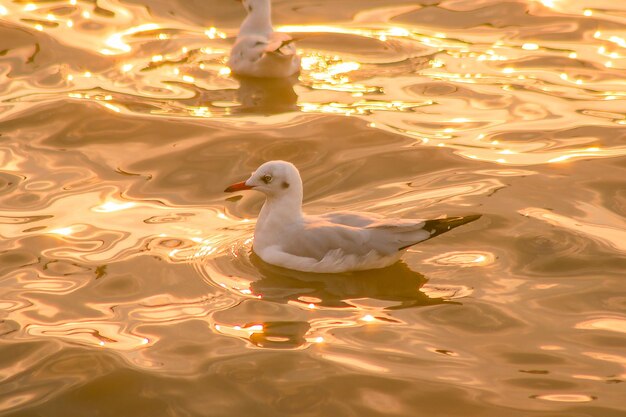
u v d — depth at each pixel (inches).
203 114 690.2
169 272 500.1
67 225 547.5
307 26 842.2
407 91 725.9
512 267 500.1
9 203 571.8
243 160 627.2
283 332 449.1
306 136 656.4
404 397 403.9
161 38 821.2
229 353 434.0
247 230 543.8
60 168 617.3
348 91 727.1
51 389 411.5
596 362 426.6
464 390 407.5
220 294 480.7
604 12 860.6
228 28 847.1
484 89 727.7
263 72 748.6
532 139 649.0
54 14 860.6
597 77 744.3
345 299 475.5
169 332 450.3
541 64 767.7
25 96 716.7
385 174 606.9
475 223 541.0
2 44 800.3
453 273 495.5
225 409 398.6
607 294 476.4
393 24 846.5
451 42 810.8
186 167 619.8
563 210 554.3
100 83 741.3
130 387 412.5
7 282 491.5
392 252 489.4
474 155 627.5
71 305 472.4
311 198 581.9
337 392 407.5
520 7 874.8
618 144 638.5
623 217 547.8
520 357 430.0
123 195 584.1
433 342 441.1
